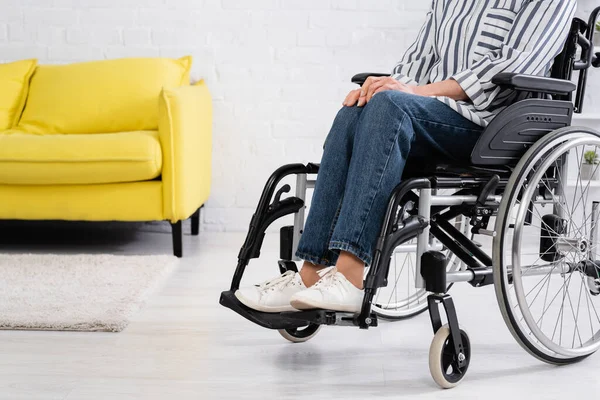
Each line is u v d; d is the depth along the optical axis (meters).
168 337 1.88
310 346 1.83
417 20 3.43
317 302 1.49
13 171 2.74
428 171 1.74
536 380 1.61
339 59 3.46
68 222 3.61
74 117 3.14
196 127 3.01
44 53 3.49
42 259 2.75
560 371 1.67
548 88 1.65
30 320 1.94
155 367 1.65
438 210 1.79
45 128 3.14
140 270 2.58
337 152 1.63
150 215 2.82
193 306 2.18
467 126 1.65
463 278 1.61
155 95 3.17
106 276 2.48
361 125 1.57
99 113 3.14
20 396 1.47
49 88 3.22
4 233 3.43
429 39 1.98
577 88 2.17
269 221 1.68
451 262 2.26
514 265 1.60
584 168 3.34
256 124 3.50
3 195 2.82
